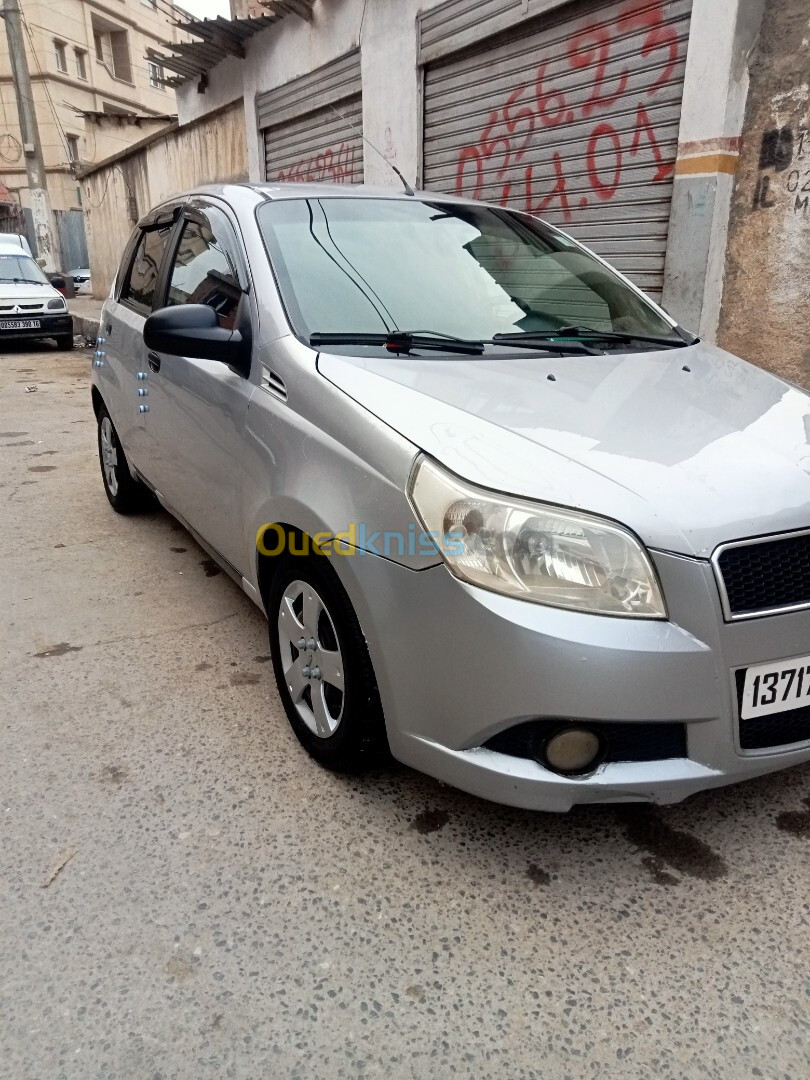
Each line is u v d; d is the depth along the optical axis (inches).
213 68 458.6
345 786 91.0
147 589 143.7
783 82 175.5
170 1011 64.2
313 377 88.4
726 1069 60.1
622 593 67.8
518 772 71.2
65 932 71.3
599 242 230.2
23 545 164.6
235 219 115.6
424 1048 61.6
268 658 119.7
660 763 71.3
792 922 73.3
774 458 77.0
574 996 65.9
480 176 273.6
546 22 234.5
